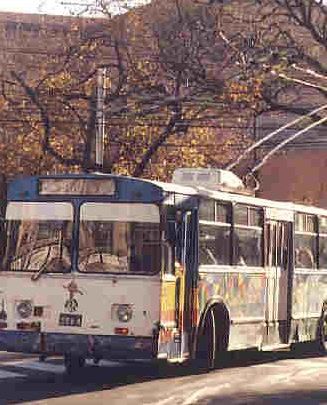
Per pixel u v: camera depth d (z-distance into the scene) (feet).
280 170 175.22
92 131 116.57
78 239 51.52
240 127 131.23
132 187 51.16
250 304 62.08
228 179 62.23
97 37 124.06
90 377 55.26
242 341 61.00
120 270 50.72
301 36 127.34
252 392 49.62
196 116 121.60
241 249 61.16
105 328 50.52
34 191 52.60
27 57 129.80
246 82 118.42
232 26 120.47
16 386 50.55
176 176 61.46
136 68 122.11
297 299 69.46
